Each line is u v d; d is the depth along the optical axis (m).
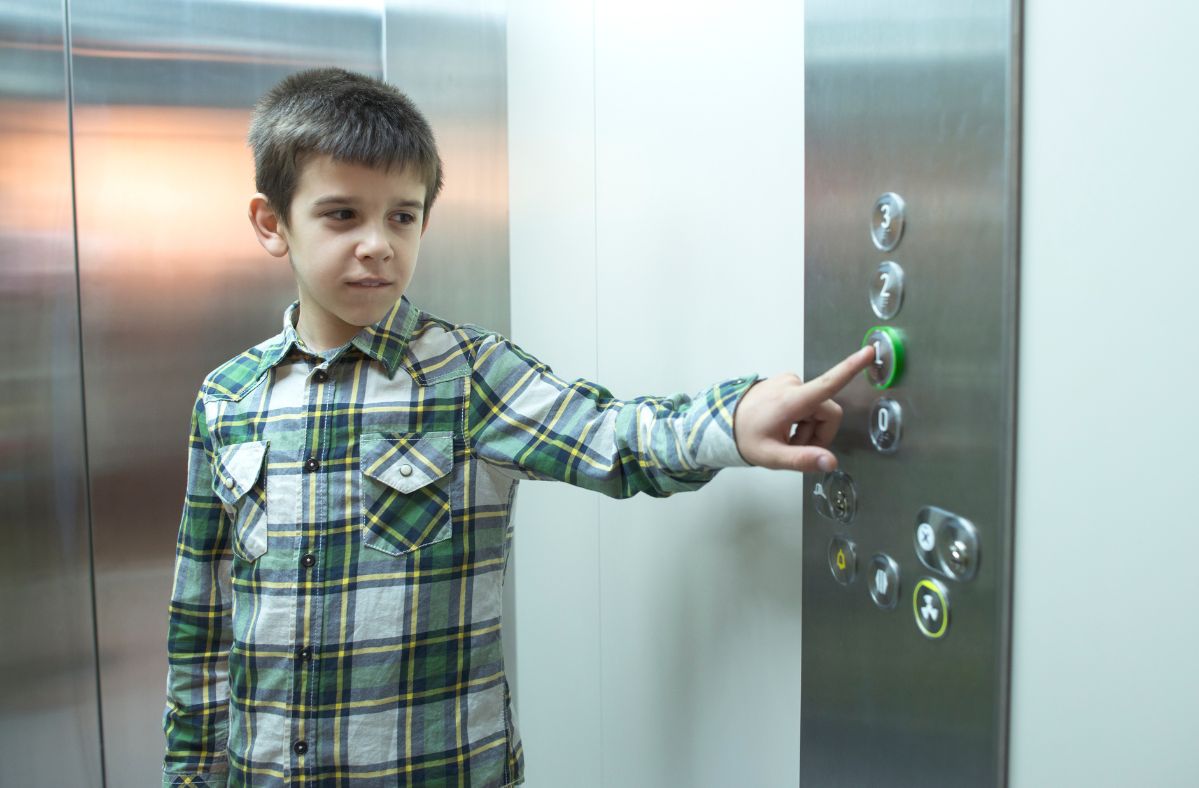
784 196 0.62
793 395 0.49
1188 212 0.32
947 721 0.45
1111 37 0.35
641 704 0.89
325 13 1.37
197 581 0.80
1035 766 0.40
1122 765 0.36
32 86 1.27
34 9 1.26
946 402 0.44
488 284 1.38
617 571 0.94
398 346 0.75
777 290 0.63
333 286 0.65
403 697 0.71
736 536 0.71
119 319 1.33
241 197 1.35
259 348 0.81
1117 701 0.36
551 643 1.16
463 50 1.36
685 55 0.75
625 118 0.88
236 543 0.74
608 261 0.93
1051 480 0.39
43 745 1.35
